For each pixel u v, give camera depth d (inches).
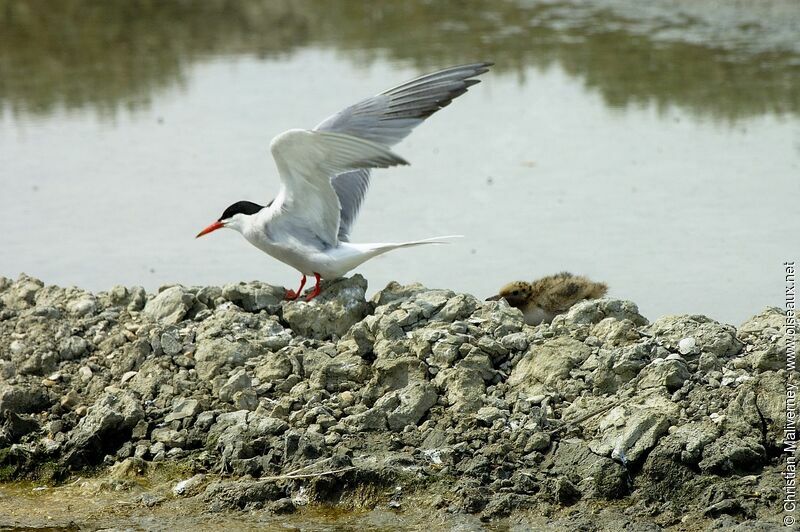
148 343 520.7
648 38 1156.5
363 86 1047.0
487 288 653.3
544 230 732.0
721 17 1207.6
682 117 930.1
